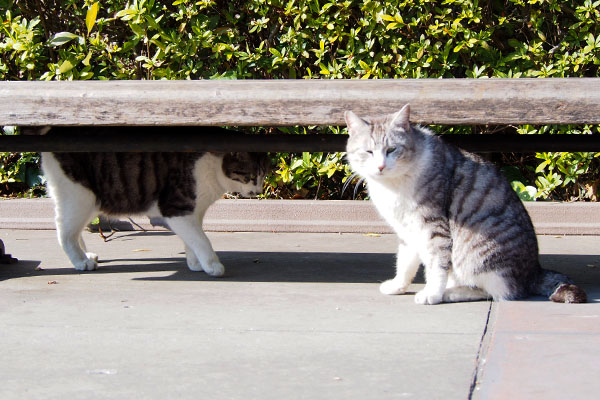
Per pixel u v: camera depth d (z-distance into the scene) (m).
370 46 6.02
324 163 6.14
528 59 6.06
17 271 4.41
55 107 3.59
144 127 4.13
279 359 2.66
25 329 3.08
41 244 5.42
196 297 3.68
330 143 4.09
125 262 4.72
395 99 3.50
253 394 2.32
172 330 3.05
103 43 6.22
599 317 3.17
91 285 3.98
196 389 2.37
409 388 2.35
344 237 5.72
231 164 4.38
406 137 3.53
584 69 6.06
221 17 6.46
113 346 2.83
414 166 3.56
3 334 3.00
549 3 5.99
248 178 4.47
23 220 6.08
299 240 5.59
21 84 3.63
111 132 4.16
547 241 5.49
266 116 3.53
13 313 3.35
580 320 3.12
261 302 3.56
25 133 4.30
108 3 6.43
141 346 2.83
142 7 6.06
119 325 3.13
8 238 5.70
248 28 6.46
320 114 3.53
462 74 6.42
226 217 6.02
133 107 3.55
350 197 6.43
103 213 4.47
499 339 2.84
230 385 2.40
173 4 6.16
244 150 4.06
